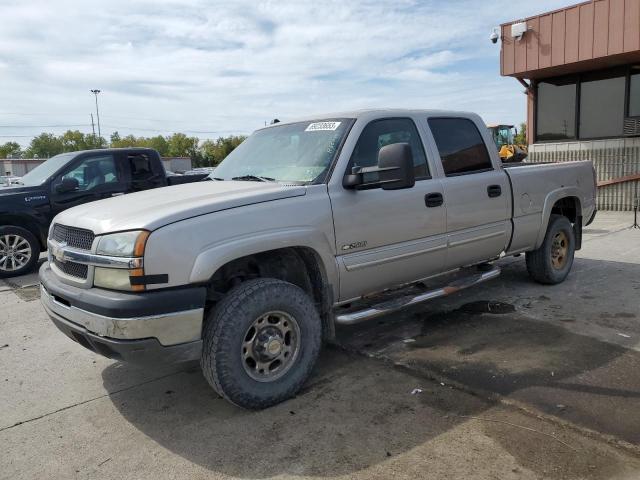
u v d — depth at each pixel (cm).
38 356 465
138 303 296
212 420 338
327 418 332
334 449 298
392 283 439
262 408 346
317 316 367
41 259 950
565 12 1191
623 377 368
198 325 313
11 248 806
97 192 876
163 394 379
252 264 384
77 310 320
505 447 291
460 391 360
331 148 407
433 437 305
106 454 305
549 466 272
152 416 348
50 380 413
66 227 362
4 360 458
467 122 512
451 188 469
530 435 302
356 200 396
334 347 452
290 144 441
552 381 366
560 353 415
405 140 450
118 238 309
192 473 283
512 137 2520
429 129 471
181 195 368
